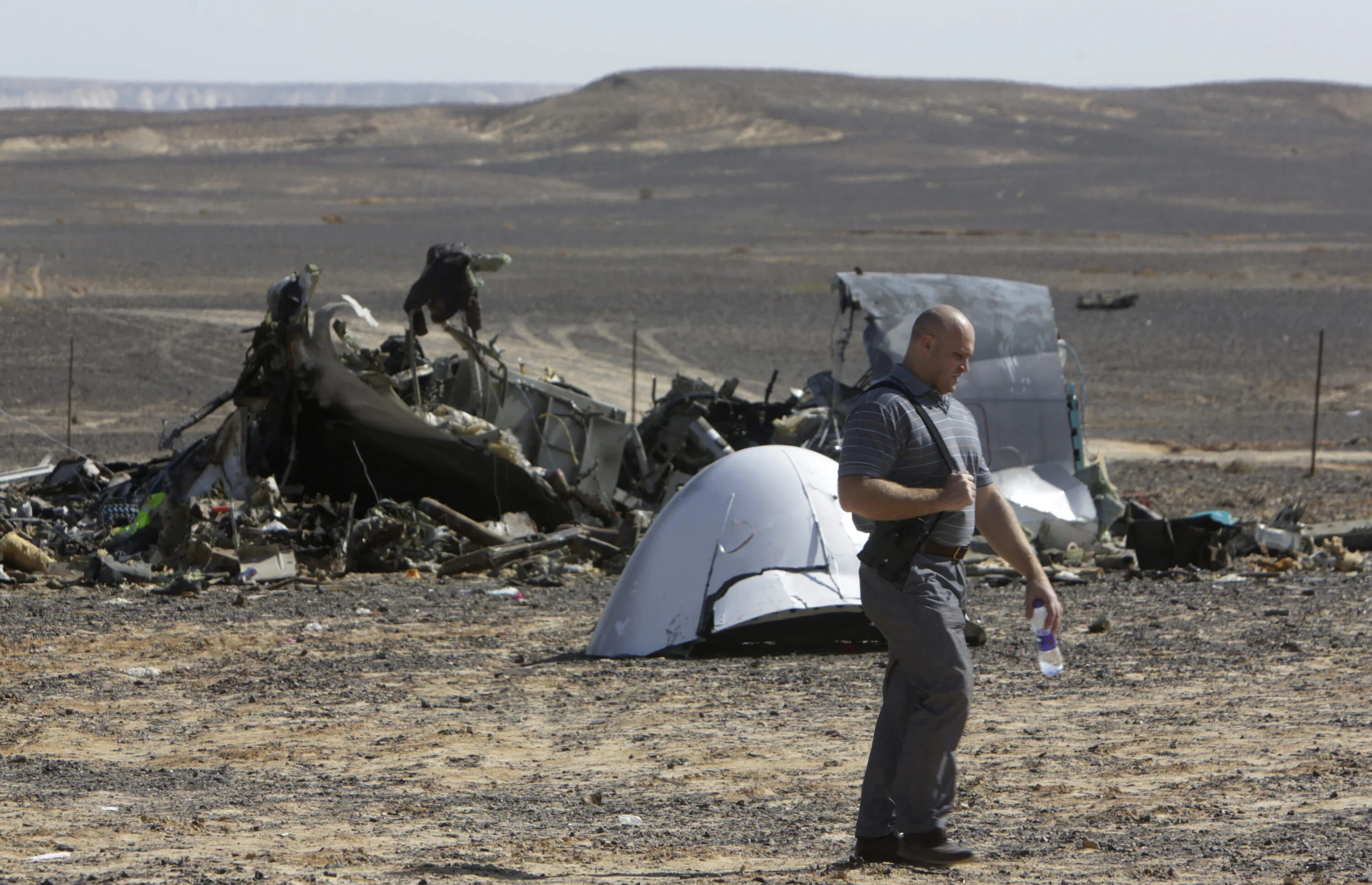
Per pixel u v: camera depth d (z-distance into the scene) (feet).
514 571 207.21
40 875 66.90
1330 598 176.55
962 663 65.00
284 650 146.51
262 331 229.86
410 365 253.85
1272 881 63.98
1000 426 234.58
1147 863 68.28
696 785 90.74
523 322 636.07
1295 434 424.05
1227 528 216.54
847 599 140.46
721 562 144.05
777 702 119.44
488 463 231.30
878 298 236.43
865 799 68.13
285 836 77.05
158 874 66.69
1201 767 92.38
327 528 216.95
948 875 66.03
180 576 193.06
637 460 257.96
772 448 153.79
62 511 238.07
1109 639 148.97
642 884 64.54
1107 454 381.40
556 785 91.50
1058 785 88.07
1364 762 92.63
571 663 139.33
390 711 116.88
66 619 164.76
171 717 115.24
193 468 228.43
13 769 97.19
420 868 68.13
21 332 538.06
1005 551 66.23
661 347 577.02
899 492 63.26
